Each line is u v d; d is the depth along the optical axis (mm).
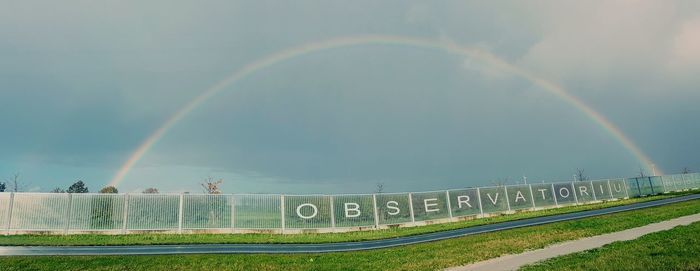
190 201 41312
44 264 22375
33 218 37969
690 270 14312
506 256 21875
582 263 17281
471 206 53719
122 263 23094
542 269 17109
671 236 21828
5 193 37875
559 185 62000
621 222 31531
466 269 19438
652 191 73062
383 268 21234
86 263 22875
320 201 45375
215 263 23594
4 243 30812
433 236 36719
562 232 28969
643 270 14922
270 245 32188
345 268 21828
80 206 38969
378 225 47156
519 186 58375
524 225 39344
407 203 49781
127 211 39719
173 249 29266
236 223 42125
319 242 34094
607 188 66938
